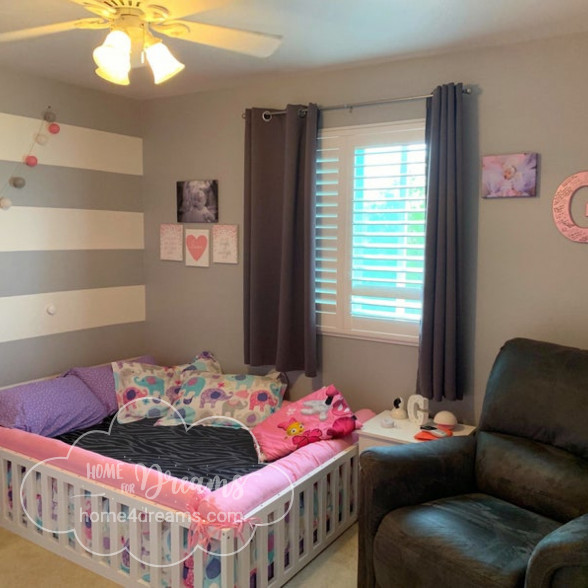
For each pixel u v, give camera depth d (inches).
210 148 153.4
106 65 72.1
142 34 79.1
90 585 100.4
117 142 159.0
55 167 144.6
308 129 131.9
